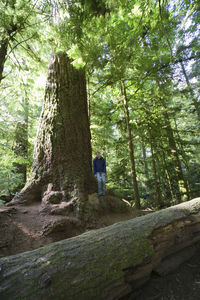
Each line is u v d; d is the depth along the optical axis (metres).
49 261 1.35
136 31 3.29
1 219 3.09
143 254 1.67
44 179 4.14
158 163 9.65
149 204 9.34
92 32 3.31
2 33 4.91
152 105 8.32
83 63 3.71
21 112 7.55
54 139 4.35
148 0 2.76
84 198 3.93
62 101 4.66
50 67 5.02
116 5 2.90
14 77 6.87
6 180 6.43
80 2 2.97
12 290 1.08
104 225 3.66
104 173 4.66
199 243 2.41
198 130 8.48
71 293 1.17
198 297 1.42
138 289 1.56
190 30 4.94
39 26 4.62
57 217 3.45
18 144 7.55
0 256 2.41
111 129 9.12
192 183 11.55
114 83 6.71
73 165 4.26
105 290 1.30
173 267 1.88
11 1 4.30
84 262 1.40
